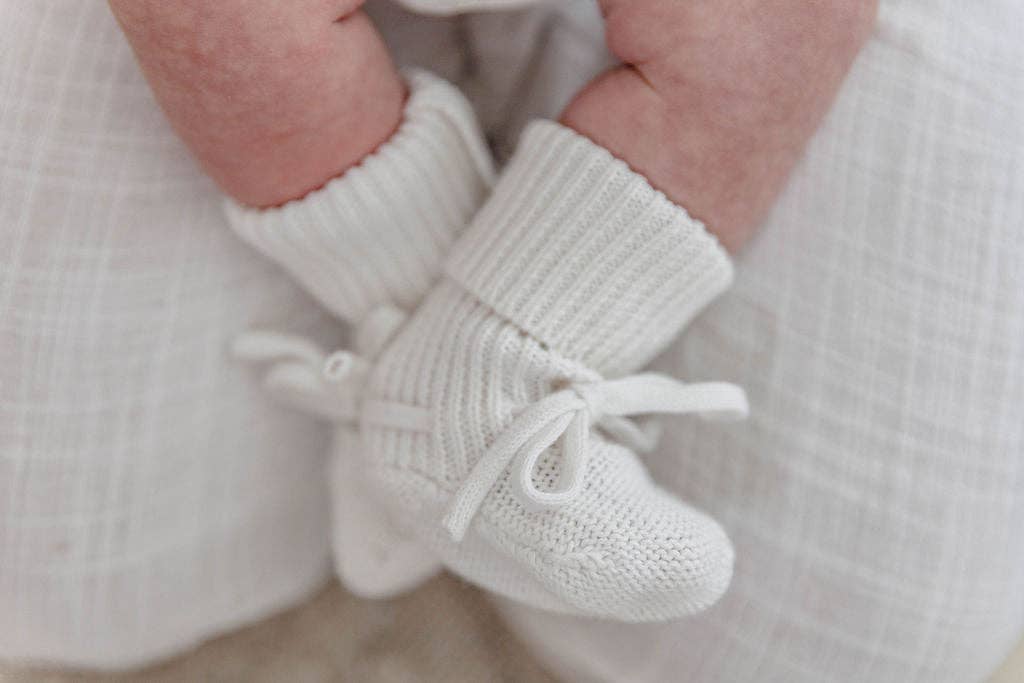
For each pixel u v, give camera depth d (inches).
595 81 15.3
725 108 14.7
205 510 16.9
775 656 15.9
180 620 17.3
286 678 18.6
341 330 17.3
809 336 15.7
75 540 16.3
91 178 15.6
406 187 15.4
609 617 15.3
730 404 15.2
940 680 15.8
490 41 16.5
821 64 14.8
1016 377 15.5
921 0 15.7
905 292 15.5
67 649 17.0
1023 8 15.6
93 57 15.5
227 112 14.5
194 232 16.1
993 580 15.7
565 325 15.1
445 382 15.3
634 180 14.8
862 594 15.6
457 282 15.5
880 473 15.6
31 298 15.7
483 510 14.9
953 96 15.5
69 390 15.9
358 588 17.3
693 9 14.6
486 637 18.7
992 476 15.5
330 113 14.8
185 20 14.1
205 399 16.5
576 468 14.6
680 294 15.3
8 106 15.5
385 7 16.4
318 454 17.6
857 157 15.6
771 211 15.9
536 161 15.1
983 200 15.4
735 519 16.0
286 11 14.3
